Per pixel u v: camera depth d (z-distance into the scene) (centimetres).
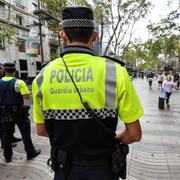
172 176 415
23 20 3047
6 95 463
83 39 175
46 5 2297
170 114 992
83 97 166
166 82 1129
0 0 2591
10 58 2783
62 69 175
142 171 434
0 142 609
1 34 1819
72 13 171
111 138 172
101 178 171
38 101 189
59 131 174
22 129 484
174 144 583
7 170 449
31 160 493
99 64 169
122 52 3222
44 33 3303
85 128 167
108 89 164
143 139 619
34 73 3266
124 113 165
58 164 178
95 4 2303
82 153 171
